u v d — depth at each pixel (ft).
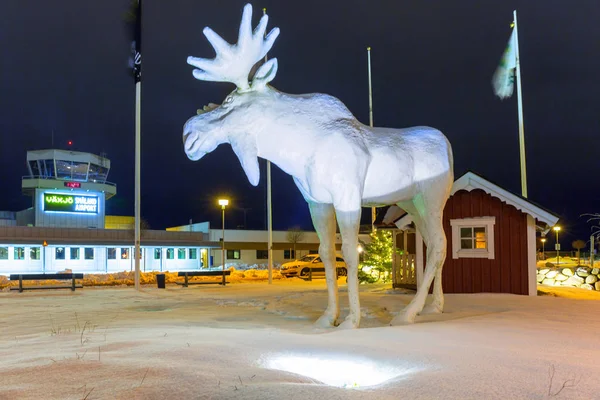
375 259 80.38
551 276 68.80
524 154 77.77
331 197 26.84
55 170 211.00
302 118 26.89
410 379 14.52
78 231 173.88
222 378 13.75
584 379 14.55
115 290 73.56
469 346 19.76
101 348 18.57
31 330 29.27
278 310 39.24
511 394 13.15
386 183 28.66
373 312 34.53
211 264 201.77
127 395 12.19
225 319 34.19
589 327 25.21
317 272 110.73
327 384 14.58
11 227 162.09
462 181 52.95
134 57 78.54
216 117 27.09
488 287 52.16
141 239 183.93
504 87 81.00
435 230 30.68
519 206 50.90
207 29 26.63
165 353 17.04
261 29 27.22
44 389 12.73
